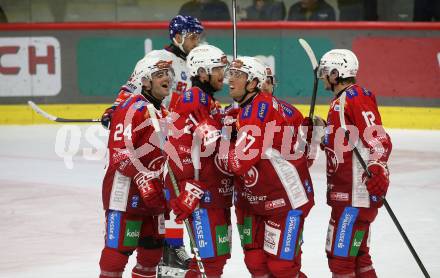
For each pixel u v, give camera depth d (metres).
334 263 11.31
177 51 14.20
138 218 11.37
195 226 10.97
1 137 27.11
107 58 29.08
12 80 29.23
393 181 20.31
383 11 30.58
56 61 29.09
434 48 27.41
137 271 11.93
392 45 27.75
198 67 10.98
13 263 14.04
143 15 32.72
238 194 11.11
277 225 10.65
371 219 11.21
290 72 28.45
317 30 28.25
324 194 19.05
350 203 11.11
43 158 23.70
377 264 13.84
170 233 13.32
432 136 26.53
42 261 14.16
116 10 32.66
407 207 17.86
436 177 20.69
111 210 11.32
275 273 10.74
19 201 18.70
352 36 28.08
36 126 29.08
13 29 28.97
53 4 32.22
